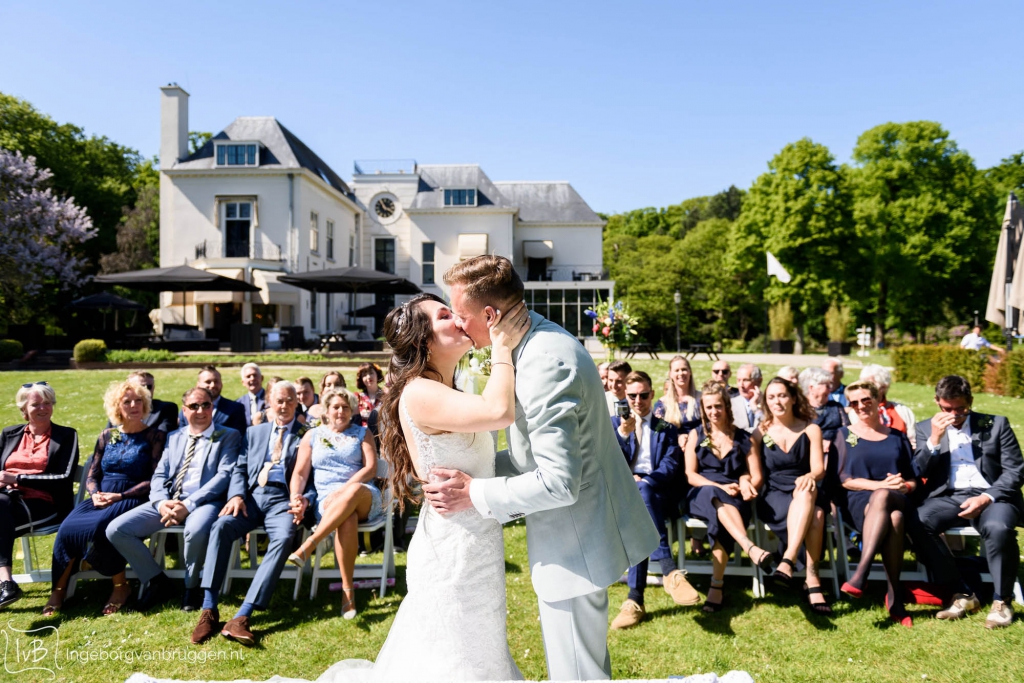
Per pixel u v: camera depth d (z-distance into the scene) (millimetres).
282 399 4598
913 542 3945
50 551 5078
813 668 3242
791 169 29641
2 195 21141
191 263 25188
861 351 26547
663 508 4152
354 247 32906
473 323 1893
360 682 2121
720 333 44031
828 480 4250
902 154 29969
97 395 11625
